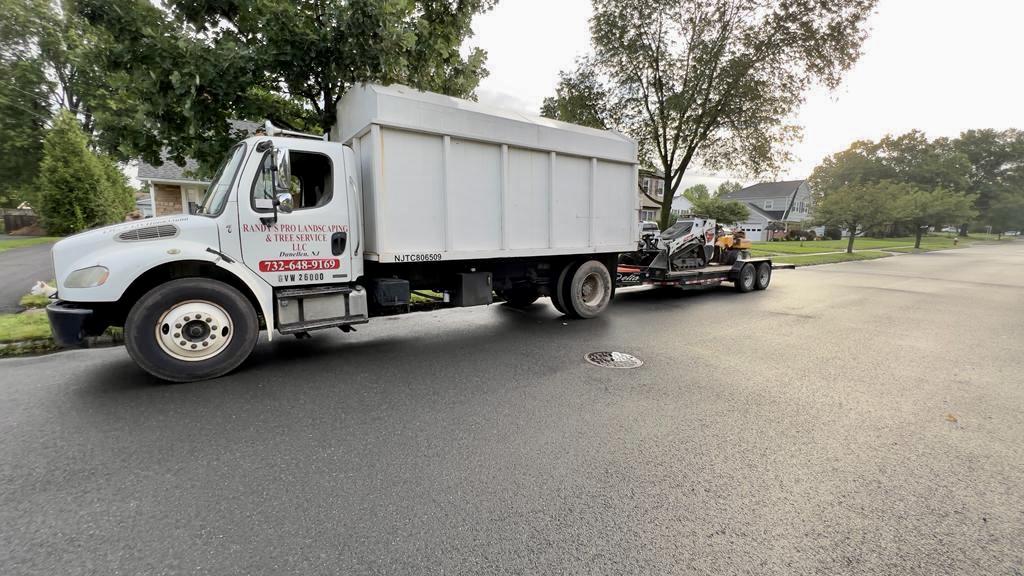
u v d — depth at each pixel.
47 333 5.71
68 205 20.09
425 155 5.63
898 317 8.45
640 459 3.03
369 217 5.52
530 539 2.21
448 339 6.38
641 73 15.45
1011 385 4.67
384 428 3.47
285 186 4.72
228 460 2.95
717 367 5.17
